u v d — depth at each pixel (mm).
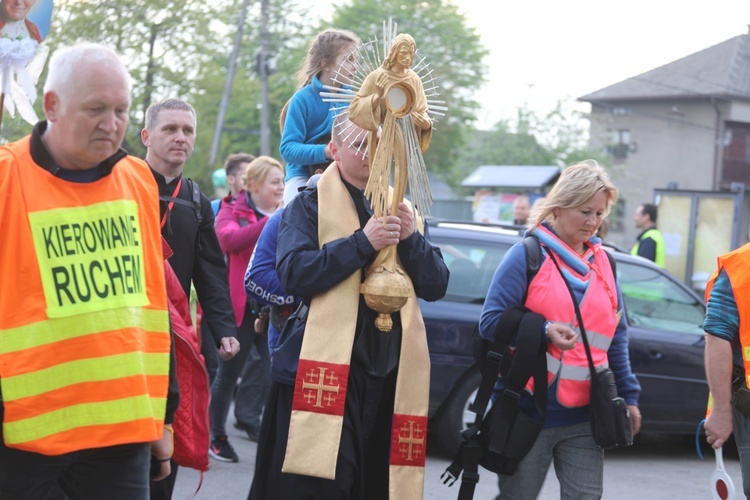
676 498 7188
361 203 4148
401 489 3971
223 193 14148
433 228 8117
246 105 39719
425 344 4086
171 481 4660
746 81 54375
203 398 4387
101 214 3234
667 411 8242
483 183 30781
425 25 42406
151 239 3424
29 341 3053
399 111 3895
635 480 7727
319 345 3912
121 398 3174
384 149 3893
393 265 3963
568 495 4457
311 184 4309
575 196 4414
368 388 4043
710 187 54156
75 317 3119
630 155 56594
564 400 4367
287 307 4672
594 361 4406
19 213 3078
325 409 3875
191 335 4500
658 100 55594
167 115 4910
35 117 5332
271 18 32438
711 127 54219
